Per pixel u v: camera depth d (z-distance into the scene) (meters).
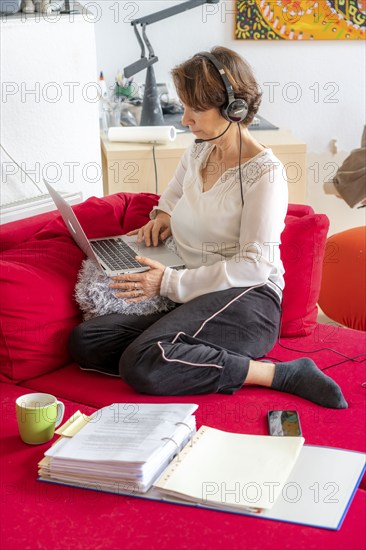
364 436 1.83
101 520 1.57
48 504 1.62
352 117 3.93
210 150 2.32
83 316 2.27
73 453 1.68
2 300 2.10
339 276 2.92
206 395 2.04
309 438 1.83
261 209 2.14
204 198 2.26
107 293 2.20
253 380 2.05
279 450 1.73
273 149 3.23
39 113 2.88
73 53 2.85
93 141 3.02
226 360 2.03
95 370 2.18
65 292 2.21
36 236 2.43
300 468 1.69
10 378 2.16
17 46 2.74
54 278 2.20
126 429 1.78
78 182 3.05
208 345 2.08
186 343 2.06
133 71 3.34
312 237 2.31
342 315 2.95
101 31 3.62
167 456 1.70
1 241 2.40
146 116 3.42
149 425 1.78
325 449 1.75
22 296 2.11
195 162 2.34
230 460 1.71
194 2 3.43
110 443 1.72
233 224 2.22
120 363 2.06
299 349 2.28
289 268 2.31
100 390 2.09
